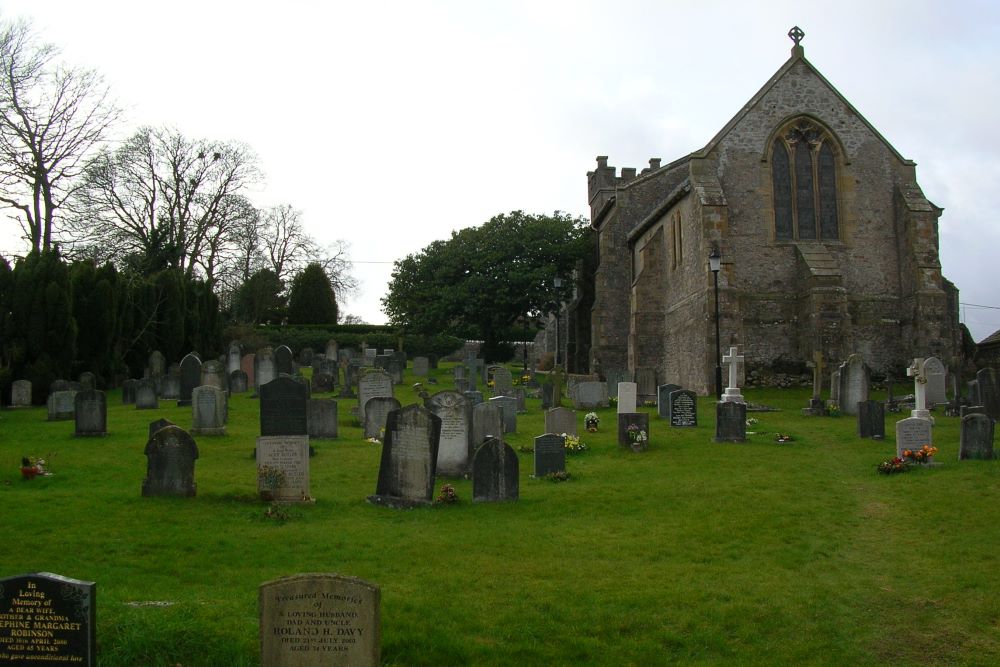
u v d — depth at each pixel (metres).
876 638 8.29
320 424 19.30
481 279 48.44
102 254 45.66
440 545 10.81
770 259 34.66
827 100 35.41
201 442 18.84
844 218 35.03
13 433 20.42
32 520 11.55
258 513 12.18
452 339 61.41
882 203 35.22
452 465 15.63
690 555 10.63
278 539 10.90
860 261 34.94
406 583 9.34
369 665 6.40
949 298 37.78
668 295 38.84
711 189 33.88
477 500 13.27
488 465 13.32
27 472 14.65
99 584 9.07
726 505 13.16
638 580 9.62
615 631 8.23
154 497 12.94
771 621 8.57
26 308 29.56
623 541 11.19
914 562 10.30
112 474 15.14
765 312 34.38
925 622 8.59
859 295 34.78
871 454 17.56
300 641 6.44
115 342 34.09
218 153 50.59
